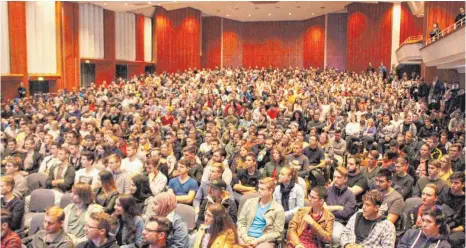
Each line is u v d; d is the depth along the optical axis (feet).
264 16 106.93
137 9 93.66
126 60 90.22
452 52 45.37
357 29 93.25
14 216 16.88
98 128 36.40
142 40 96.43
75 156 25.39
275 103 46.19
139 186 19.34
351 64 94.63
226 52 110.22
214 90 67.82
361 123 39.70
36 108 50.80
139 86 73.00
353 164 20.47
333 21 104.32
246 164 22.16
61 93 63.98
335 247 16.28
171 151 25.31
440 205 17.51
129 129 37.55
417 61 74.33
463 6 67.21
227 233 13.08
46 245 13.99
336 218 17.94
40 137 30.45
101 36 82.58
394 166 21.83
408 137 30.78
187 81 80.59
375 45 92.43
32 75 64.39
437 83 56.08
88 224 12.71
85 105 51.88
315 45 106.93
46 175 22.71
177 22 99.14
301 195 17.98
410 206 17.76
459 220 16.93
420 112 44.91
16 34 61.41
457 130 33.68
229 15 106.63
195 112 44.70
